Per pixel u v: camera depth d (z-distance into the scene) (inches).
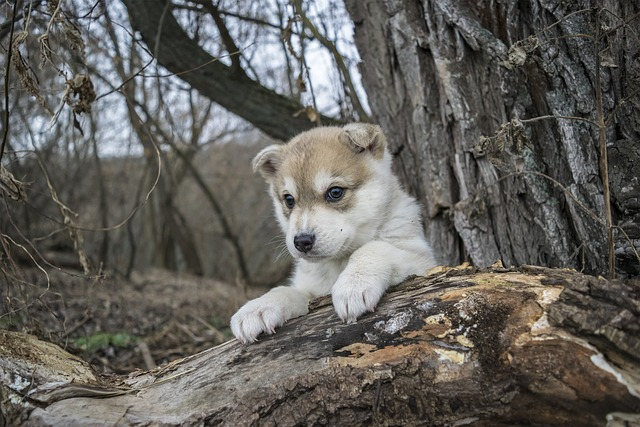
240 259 90.1
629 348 16.0
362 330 19.3
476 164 28.7
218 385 19.4
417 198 32.0
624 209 23.7
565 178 25.7
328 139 29.1
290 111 40.2
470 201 28.4
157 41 33.9
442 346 18.0
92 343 35.8
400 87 31.9
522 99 26.6
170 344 39.5
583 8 24.7
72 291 53.2
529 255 27.1
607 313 16.2
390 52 31.9
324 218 26.2
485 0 27.6
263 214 108.7
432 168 30.3
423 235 28.9
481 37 27.0
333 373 18.4
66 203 70.2
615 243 23.5
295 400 18.3
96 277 28.7
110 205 94.5
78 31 27.3
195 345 39.0
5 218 51.9
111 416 18.6
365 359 18.5
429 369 17.8
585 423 16.3
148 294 60.5
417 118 30.7
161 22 34.7
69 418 18.3
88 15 29.4
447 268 21.5
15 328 30.3
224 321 47.6
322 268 27.5
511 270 19.3
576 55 24.9
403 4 30.3
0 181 26.8
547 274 18.5
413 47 30.2
